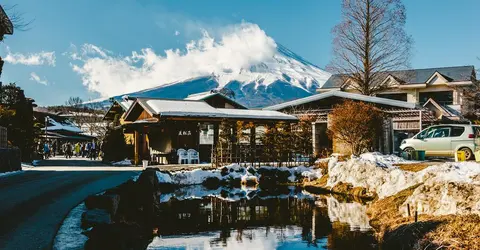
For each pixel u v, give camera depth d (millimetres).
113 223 8633
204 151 30484
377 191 16281
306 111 31297
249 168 23391
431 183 11211
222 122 26297
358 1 40531
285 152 26281
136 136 29719
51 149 48375
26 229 7426
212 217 12859
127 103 36500
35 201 10383
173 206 15141
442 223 8727
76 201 10523
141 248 8695
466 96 37938
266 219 12484
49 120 57750
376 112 24047
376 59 40875
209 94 38062
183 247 9078
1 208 9297
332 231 10695
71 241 6918
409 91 43250
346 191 17891
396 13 40438
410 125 28328
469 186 9883
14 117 29312
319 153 28219
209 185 22266
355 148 23516
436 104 36906
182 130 29156
